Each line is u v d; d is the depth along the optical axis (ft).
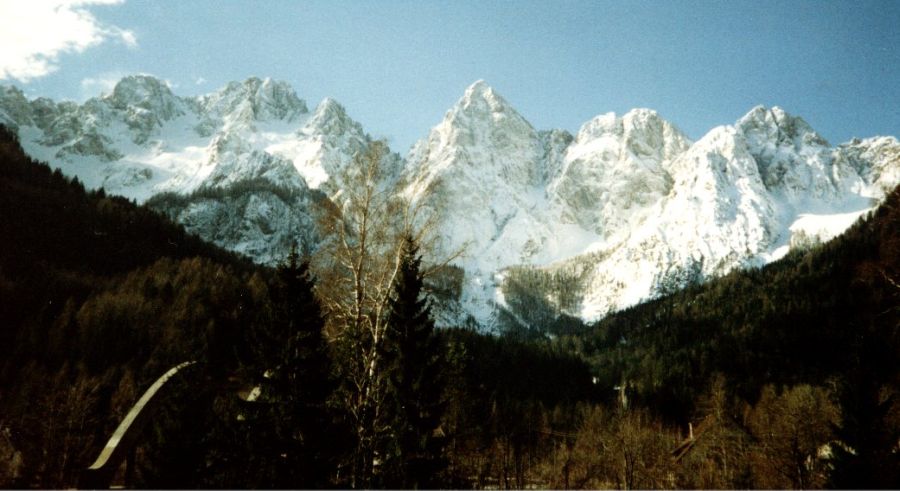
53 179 582.76
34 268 402.11
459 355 127.34
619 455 238.89
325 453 90.38
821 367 350.23
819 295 463.83
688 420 335.47
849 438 90.84
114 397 220.43
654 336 602.03
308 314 97.55
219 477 103.65
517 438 266.36
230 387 107.45
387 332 100.17
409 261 101.65
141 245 504.84
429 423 96.73
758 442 209.97
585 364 523.70
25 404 223.51
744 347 426.10
